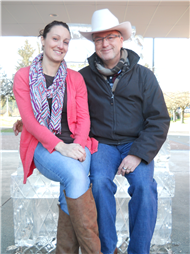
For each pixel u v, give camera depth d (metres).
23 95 1.43
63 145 1.32
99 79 1.60
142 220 1.32
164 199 1.69
